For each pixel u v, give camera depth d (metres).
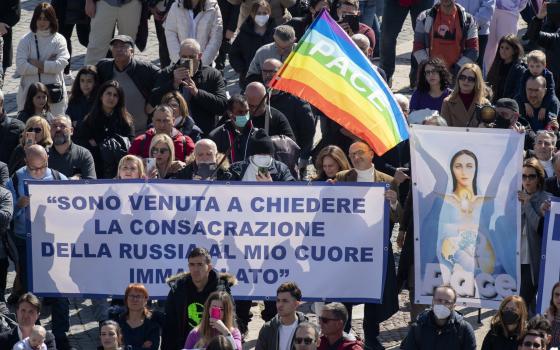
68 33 39.09
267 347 23.64
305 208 25.39
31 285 25.83
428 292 25.84
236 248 25.55
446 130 25.64
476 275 25.78
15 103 37.47
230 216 25.48
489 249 25.73
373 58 40.12
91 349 26.55
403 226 26.52
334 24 25.80
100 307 27.19
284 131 29.95
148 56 40.94
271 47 33.34
